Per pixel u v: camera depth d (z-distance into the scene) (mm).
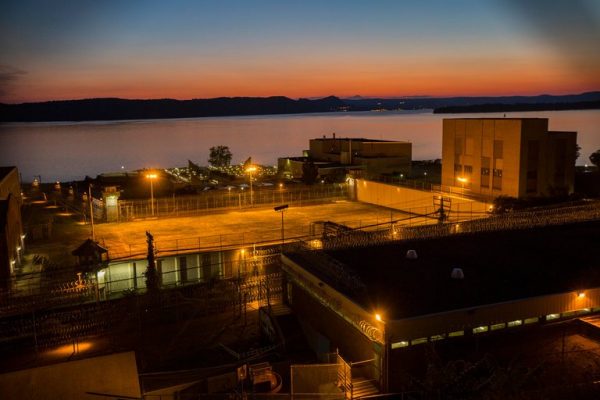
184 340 29125
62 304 32594
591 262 29031
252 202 68688
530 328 23281
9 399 18141
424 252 31547
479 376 19625
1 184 47906
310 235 50844
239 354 26688
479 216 53094
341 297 24625
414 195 63500
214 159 121875
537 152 54656
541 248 31922
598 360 19938
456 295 24094
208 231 55031
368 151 87875
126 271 39875
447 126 63406
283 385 24016
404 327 21234
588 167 80625
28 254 46531
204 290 35094
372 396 19828
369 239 35250
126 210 62031
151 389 22891
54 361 25875
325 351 26797
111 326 30281
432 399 17219
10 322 29172
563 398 16938
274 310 31562
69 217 63438
